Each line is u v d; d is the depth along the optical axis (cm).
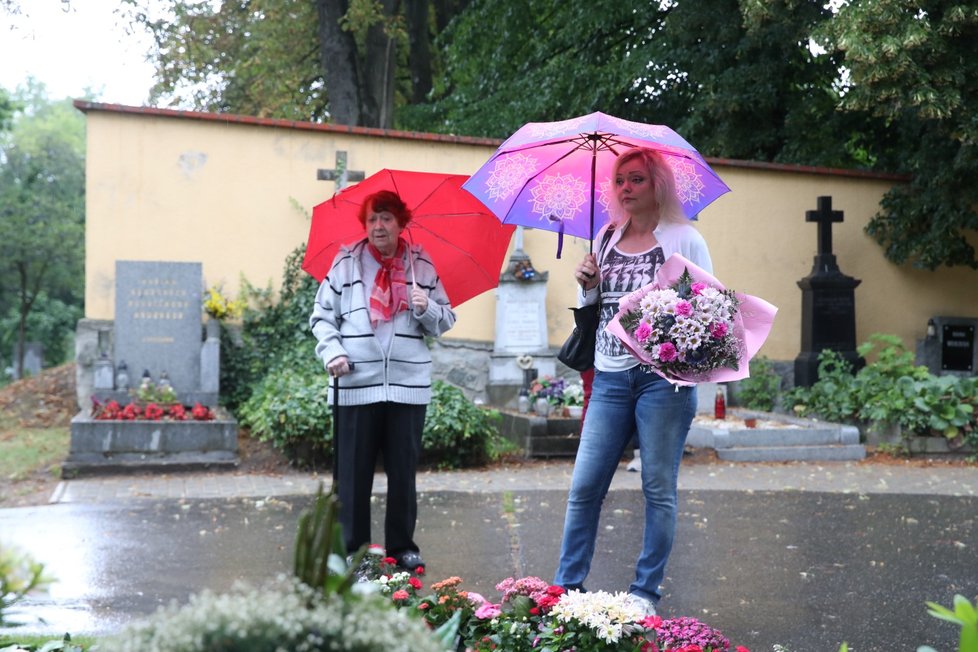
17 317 4591
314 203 1344
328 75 1972
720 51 1662
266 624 189
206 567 621
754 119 1705
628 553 671
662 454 464
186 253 1310
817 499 880
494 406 1360
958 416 1169
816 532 738
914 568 631
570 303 1438
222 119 1313
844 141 1688
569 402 1184
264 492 909
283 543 691
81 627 492
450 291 612
